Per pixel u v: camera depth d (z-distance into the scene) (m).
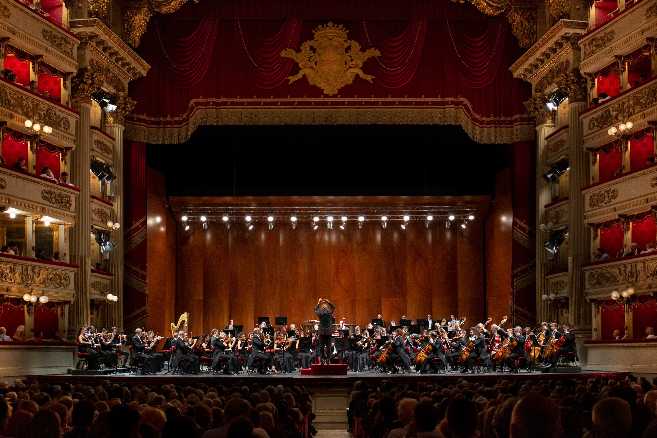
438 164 44.81
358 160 44.78
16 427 9.42
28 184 30.17
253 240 45.09
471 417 7.14
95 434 8.12
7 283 28.89
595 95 35.41
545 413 5.51
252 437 7.01
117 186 37.97
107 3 36.28
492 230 44.34
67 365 31.69
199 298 44.47
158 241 42.47
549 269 38.84
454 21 40.88
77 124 34.28
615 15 33.19
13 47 30.38
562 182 38.69
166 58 40.22
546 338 31.95
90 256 34.28
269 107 40.47
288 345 33.41
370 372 34.00
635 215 32.59
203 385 18.89
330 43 40.81
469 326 44.69
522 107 40.72
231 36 40.69
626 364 30.95
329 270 45.06
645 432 6.12
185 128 40.12
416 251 45.16
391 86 40.72
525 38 39.91
